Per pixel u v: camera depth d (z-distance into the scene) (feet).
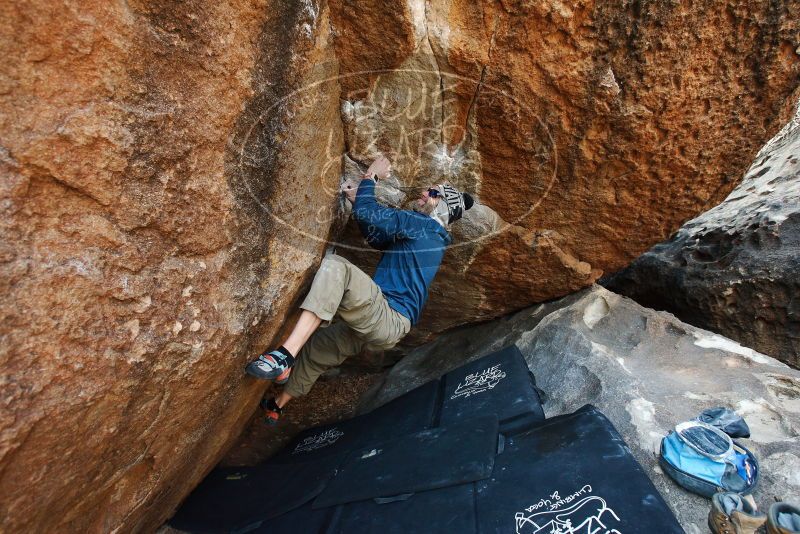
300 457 9.25
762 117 7.64
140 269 4.22
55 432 3.61
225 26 4.52
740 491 5.64
